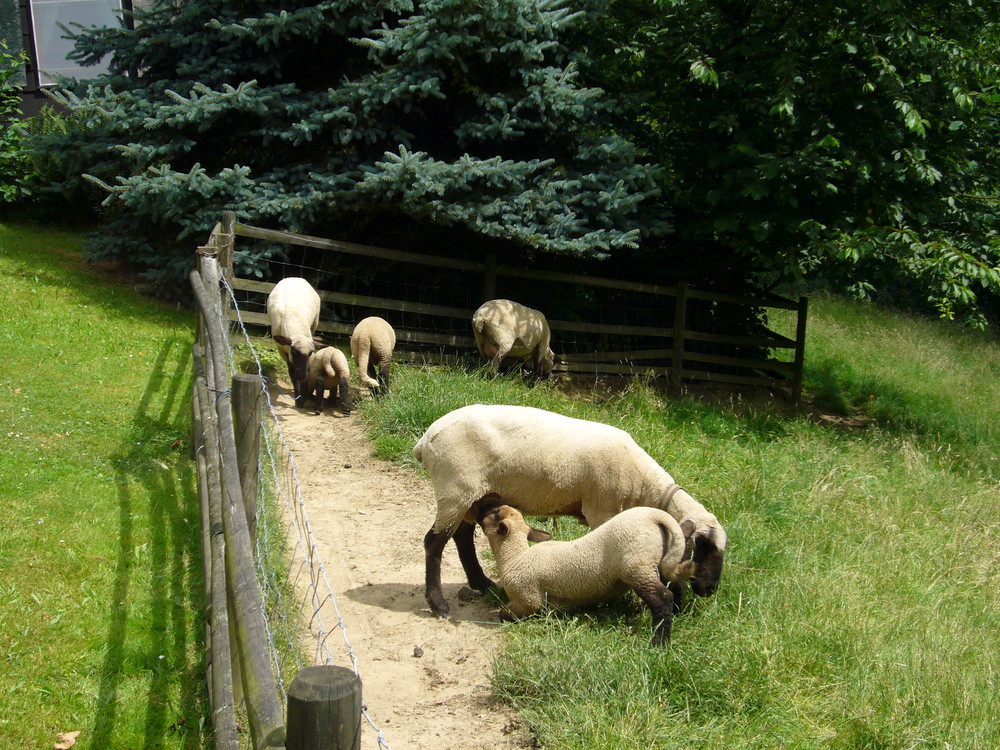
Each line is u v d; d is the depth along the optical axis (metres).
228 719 3.28
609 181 10.52
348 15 10.31
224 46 10.67
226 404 4.52
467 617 5.15
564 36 11.44
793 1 11.35
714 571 4.86
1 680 4.38
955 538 7.21
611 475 5.16
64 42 15.12
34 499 6.12
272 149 10.65
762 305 13.06
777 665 4.54
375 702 4.23
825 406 13.74
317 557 5.78
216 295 7.19
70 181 11.51
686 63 11.62
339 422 8.62
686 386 12.62
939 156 11.65
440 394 8.57
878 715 4.32
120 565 5.51
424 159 10.60
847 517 7.23
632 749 3.81
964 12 11.41
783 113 10.49
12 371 8.30
